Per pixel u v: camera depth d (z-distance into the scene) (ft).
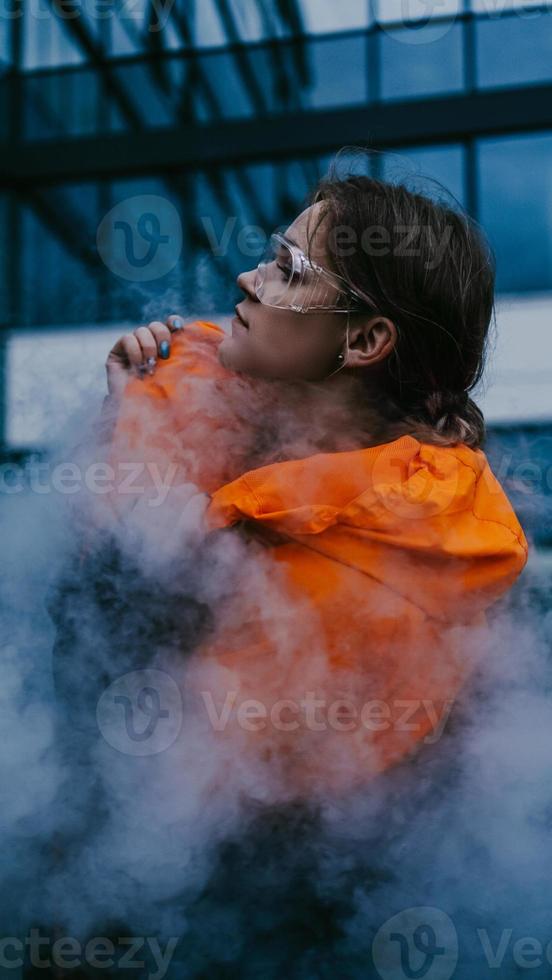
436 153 11.73
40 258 11.28
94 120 12.15
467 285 2.69
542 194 11.41
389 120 11.83
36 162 12.21
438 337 2.64
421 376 2.64
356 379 2.63
